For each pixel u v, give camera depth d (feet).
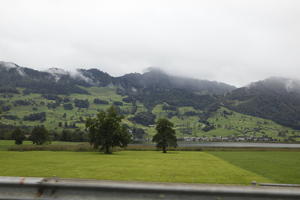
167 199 15.89
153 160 140.56
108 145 234.79
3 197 16.02
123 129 250.98
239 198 15.90
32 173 72.02
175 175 74.43
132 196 16.06
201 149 314.55
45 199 15.78
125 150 305.73
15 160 122.31
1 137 462.60
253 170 100.89
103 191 16.16
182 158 166.71
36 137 359.66
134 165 104.32
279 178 77.56
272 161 152.35
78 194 16.21
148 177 67.92
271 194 15.74
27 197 16.03
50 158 139.33
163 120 279.90
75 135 504.02
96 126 237.45
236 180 68.49
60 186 16.30
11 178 17.10
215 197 15.93
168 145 275.39
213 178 70.90
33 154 180.14
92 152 238.68
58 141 495.00
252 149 314.55
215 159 163.43
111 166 97.09
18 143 360.69
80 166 94.58
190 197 15.92
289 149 310.24
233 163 136.67
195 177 71.67
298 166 120.47
